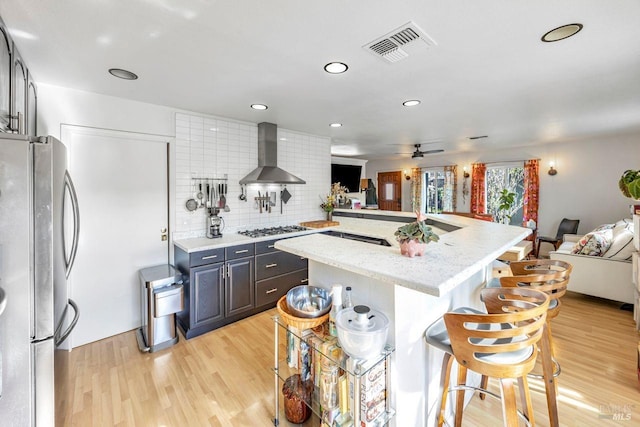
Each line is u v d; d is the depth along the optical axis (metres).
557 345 2.59
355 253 1.58
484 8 1.39
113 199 2.77
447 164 7.23
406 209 8.05
